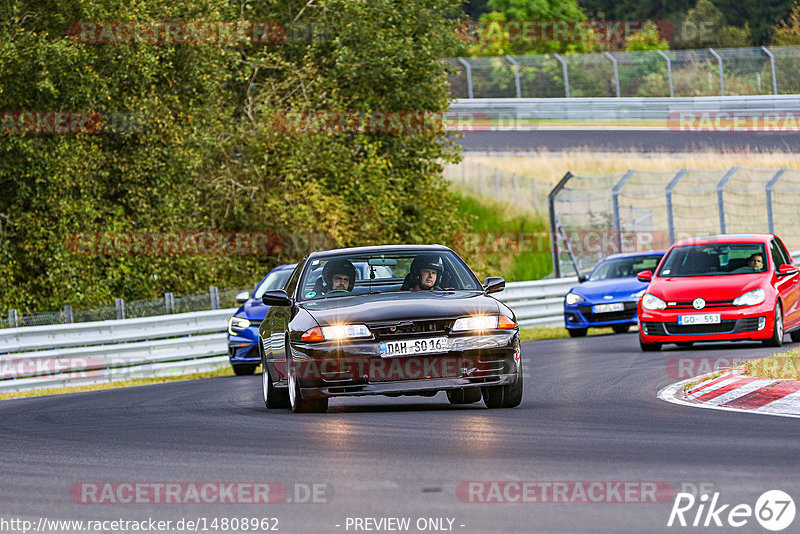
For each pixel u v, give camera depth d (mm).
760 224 150375
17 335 70375
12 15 93750
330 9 117562
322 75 119438
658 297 62500
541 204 162375
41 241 95562
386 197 113188
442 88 121562
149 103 98500
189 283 102438
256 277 110250
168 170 101188
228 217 112375
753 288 61062
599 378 49531
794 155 165625
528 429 32812
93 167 96438
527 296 98438
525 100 197125
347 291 41281
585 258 145625
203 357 81750
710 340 60938
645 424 33375
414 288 41094
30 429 39844
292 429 35062
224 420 39094
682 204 155750
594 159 170750
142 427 38188
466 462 27016
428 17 123000
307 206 108062
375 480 25031
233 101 118688
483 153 174625
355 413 39281
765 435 30297
